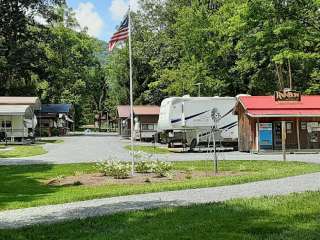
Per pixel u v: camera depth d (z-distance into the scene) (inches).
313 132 1475.1
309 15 1305.4
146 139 2443.4
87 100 4889.3
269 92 2241.6
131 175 850.8
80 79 3875.5
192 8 2290.8
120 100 3353.8
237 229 351.3
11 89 3070.9
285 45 1366.9
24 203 542.6
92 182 772.0
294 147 1464.1
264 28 1331.2
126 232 354.6
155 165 856.3
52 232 370.9
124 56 3174.2
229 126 1651.1
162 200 518.3
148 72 3097.9
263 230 346.3
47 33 1927.9
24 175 890.1
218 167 963.3
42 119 3405.5
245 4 1342.3
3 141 2308.1
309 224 360.5
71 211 474.6
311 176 697.0
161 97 2972.4
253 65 2062.0
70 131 4448.8
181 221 385.1
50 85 3425.2
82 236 353.4
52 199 558.9
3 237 359.3
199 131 1594.5
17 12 1301.7
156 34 3029.0
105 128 5457.7
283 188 576.1
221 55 2191.2
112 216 421.1
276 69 2098.9
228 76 2245.3
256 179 678.5
